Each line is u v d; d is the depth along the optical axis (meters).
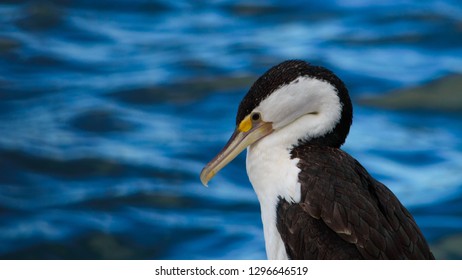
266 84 8.22
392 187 15.45
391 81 18.98
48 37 20.94
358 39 20.95
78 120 17.47
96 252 14.03
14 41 20.56
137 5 22.66
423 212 14.78
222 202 15.17
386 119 17.67
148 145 16.72
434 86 18.75
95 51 20.44
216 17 22.22
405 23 21.59
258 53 20.27
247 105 8.30
